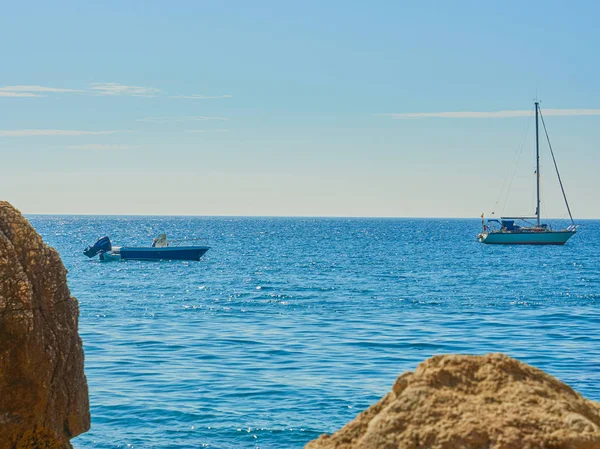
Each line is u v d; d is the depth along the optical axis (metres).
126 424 17.12
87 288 55.88
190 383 21.23
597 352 26.56
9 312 8.17
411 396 5.60
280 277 66.44
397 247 128.62
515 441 5.16
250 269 76.69
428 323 35.38
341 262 88.25
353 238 172.12
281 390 20.41
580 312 40.47
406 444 5.34
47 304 8.58
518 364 5.92
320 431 16.77
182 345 28.14
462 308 42.47
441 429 5.33
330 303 45.09
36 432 8.36
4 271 8.26
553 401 5.50
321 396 19.77
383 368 23.70
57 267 8.80
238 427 16.95
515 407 5.44
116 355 25.73
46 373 8.39
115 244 143.12
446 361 5.91
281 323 35.34
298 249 120.50
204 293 51.72
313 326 34.19
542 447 5.14
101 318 37.22
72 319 8.88
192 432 16.61
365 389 20.62
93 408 18.36
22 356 8.19
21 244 8.51
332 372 22.97
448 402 5.54
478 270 76.38
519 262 89.94
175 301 46.31
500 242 125.44
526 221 126.69
